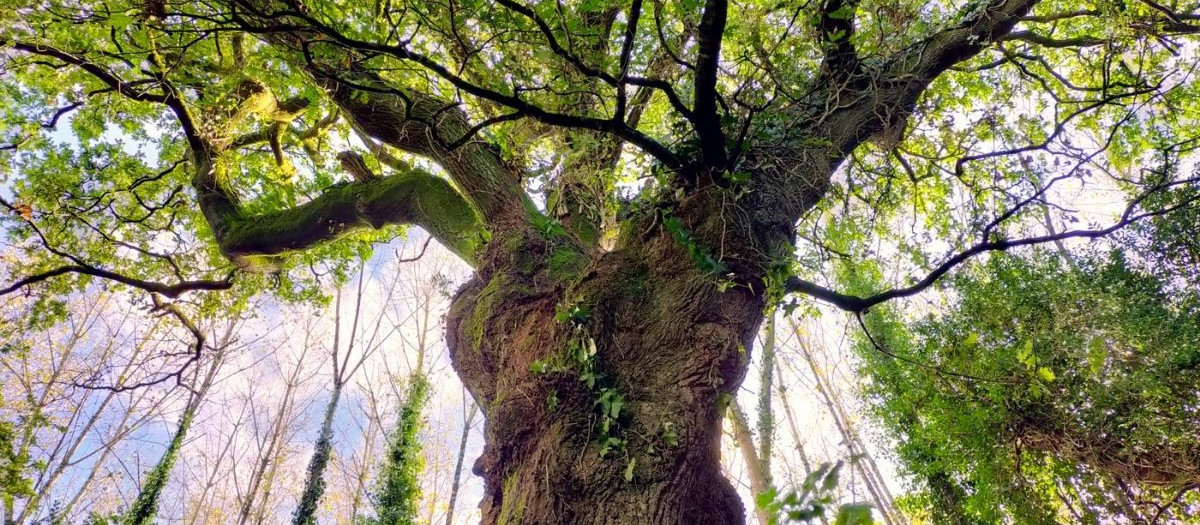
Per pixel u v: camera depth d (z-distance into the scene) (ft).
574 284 10.41
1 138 21.84
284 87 16.33
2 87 20.49
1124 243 24.36
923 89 14.89
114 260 27.02
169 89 16.51
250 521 60.90
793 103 12.23
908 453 28.14
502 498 9.12
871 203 18.51
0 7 10.54
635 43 14.14
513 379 9.80
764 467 33.09
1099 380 21.94
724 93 13.11
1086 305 23.16
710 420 9.11
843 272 20.95
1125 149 23.84
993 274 26.18
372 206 16.57
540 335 10.02
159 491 42.68
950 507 26.35
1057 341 22.70
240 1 8.94
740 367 9.75
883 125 13.89
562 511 7.90
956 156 17.74
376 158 22.18
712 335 9.56
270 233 18.07
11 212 22.99
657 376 9.16
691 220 10.53
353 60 11.26
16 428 35.68
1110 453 21.42
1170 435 20.44
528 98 12.10
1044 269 25.30
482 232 13.67
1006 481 23.86
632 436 8.41
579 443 8.46
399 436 42.93
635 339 9.59
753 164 11.46
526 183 15.93
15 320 28.76
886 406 29.09
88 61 13.92
